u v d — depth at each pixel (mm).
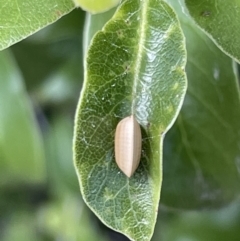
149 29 101
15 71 165
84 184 99
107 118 100
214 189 145
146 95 100
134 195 99
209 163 144
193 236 197
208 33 104
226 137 142
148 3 101
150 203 99
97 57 99
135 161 96
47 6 104
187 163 144
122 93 100
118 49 100
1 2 103
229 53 104
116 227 99
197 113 141
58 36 176
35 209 231
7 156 166
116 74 100
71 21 173
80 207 217
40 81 191
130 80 100
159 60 100
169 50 99
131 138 95
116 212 99
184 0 105
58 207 218
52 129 205
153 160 98
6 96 165
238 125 140
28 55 185
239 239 195
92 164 99
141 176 99
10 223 231
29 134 166
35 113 200
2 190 228
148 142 98
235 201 146
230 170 144
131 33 101
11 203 232
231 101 139
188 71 137
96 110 99
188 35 135
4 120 165
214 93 139
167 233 199
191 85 139
